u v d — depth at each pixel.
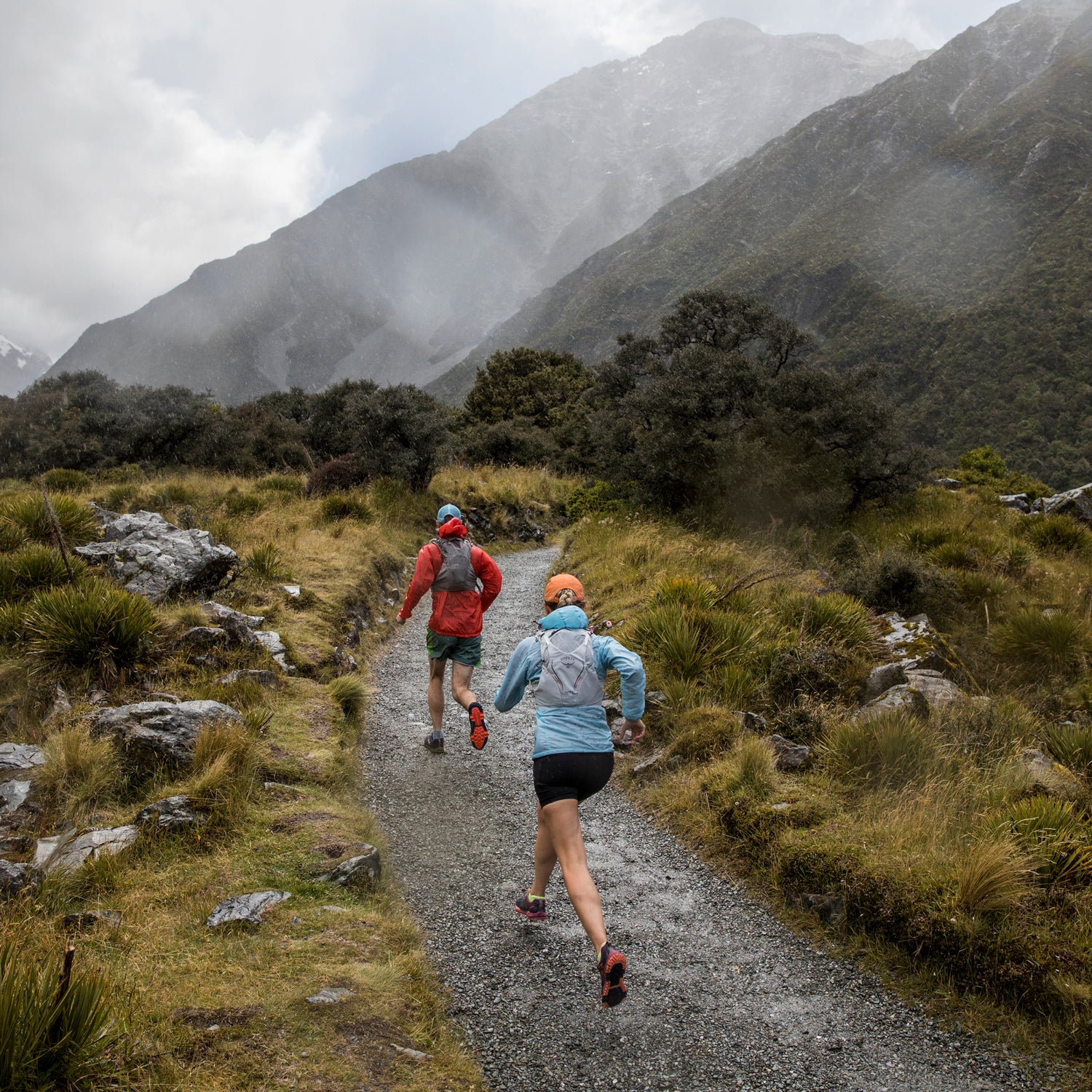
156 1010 2.51
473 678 7.48
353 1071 2.40
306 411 22.44
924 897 3.45
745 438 13.09
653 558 10.19
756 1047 2.89
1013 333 110.38
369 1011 2.72
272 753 4.79
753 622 7.17
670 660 6.49
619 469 15.22
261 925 3.18
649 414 14.26
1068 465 83.12
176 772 4.29
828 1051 2.88
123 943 2.95
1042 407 94.56
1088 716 6.55
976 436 96.94
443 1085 2.44
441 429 15.52
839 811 4.31
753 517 12.77
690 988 3.24
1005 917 3.28
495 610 10.38
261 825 4.02
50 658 5.20
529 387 33.69
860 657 6.66
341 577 9.05
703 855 4.42
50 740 4.34
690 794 4.92
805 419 13.34
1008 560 10.95
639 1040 2.90
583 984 3.23
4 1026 2.06
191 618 6.14
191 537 7.38
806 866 3.87
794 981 3.31
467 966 3.31
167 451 17.72
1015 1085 2.71
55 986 2.23
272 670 6.01
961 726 5.39
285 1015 2.61
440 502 15.70
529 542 17.08
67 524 7.56
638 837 4.66
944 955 3.26
